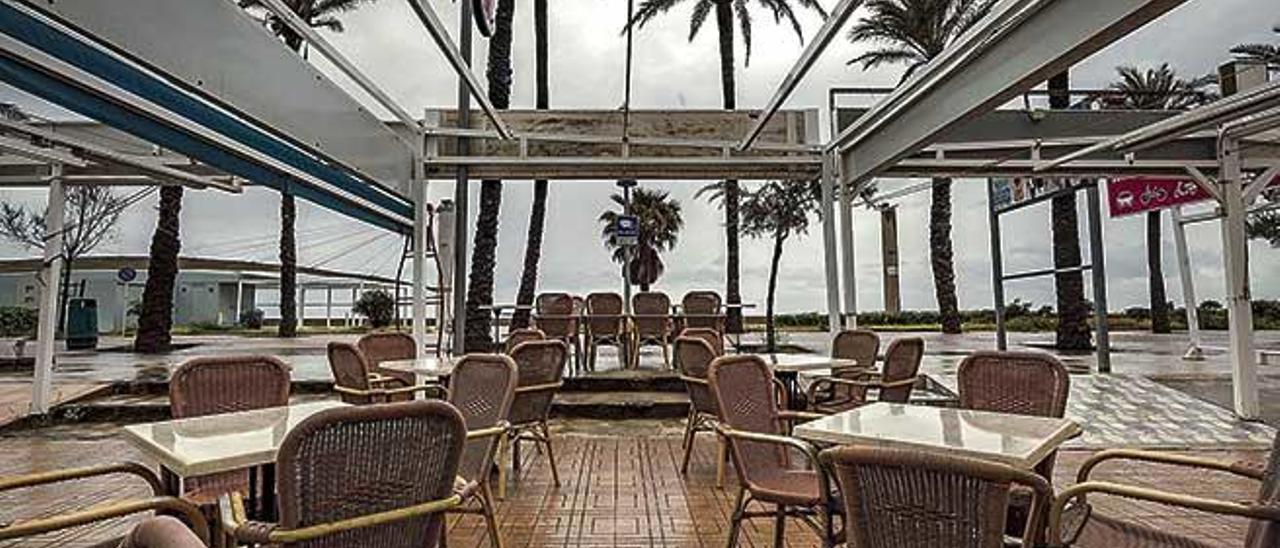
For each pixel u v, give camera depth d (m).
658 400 7.13
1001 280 9.26
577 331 8.45
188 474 2.04
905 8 13.45
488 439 3.03
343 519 1.74
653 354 10.70
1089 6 3.39
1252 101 4.88
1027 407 3.05
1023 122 7.32
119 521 3.72
